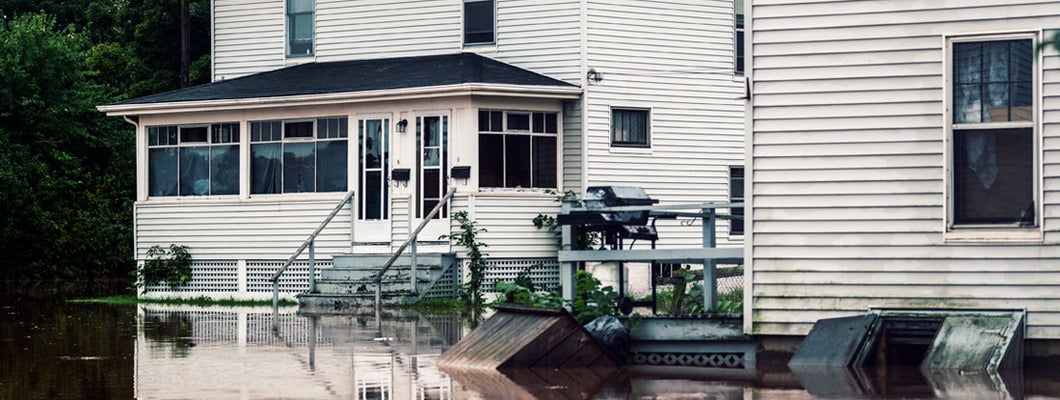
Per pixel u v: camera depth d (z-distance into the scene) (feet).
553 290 86.84
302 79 91.86
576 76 88.79
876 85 46.47
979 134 45.80
